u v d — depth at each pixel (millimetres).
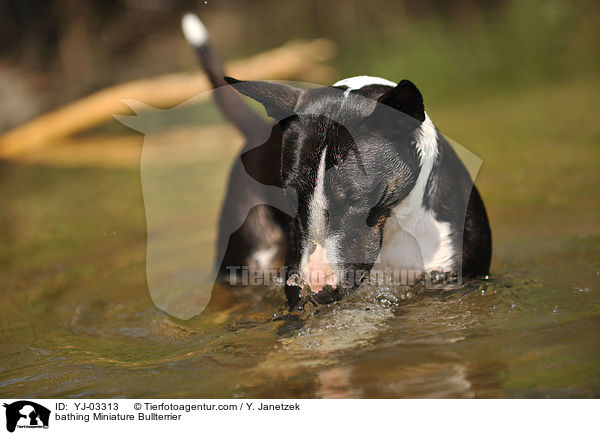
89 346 5141
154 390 4137
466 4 21688
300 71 16562
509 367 3973
